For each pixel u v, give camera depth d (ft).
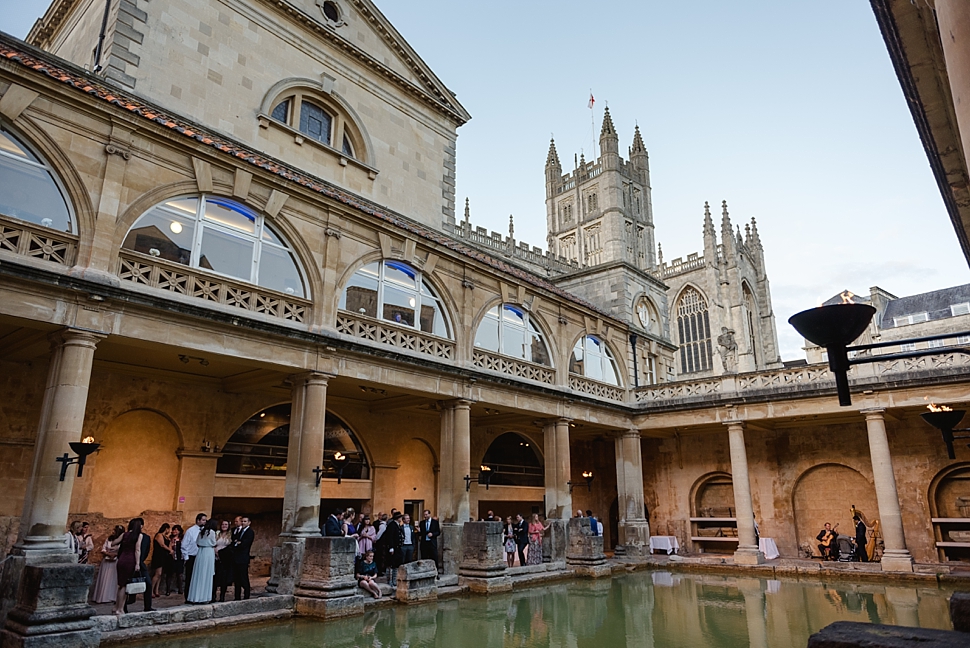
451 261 70.03
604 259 219.82
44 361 51.52
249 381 58.03
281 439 66.85
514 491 90.33
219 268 50.70
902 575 67.36
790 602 53.31
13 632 32.58
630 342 99.14
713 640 38.60
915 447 83.41
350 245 59.77
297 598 45.91
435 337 65.57
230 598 47.14
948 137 16.92
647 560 84.58
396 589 52.13
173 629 38.24
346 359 55.93
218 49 67.46
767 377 84.48
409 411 76.54
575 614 47.55
